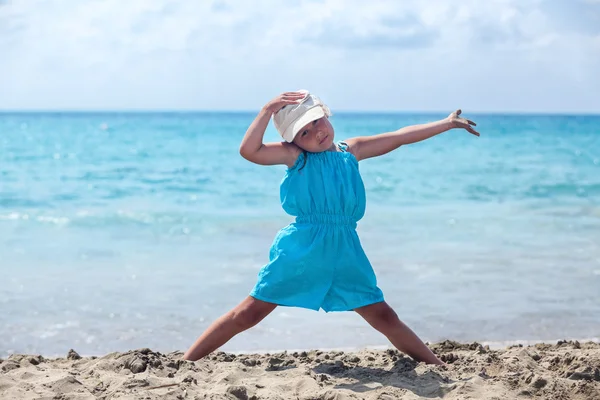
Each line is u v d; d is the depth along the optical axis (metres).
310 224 4.10
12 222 12.90
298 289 4.07
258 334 6.22
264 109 4.14
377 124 96.50
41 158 30.66
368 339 6.12
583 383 3.78
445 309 6.97
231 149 37.34
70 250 10.09
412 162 29.09
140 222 13.05
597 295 7.55
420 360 4.31
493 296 7.47
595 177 23.03
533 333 6.28
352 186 4.16
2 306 7.02
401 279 8.19
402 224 12.70
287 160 4.20
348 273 4.12
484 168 26.44
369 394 3.59
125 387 3.62
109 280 8.16
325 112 4.31
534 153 35.59
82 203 16.23
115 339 6.07
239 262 9.26
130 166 26.42
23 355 4.62
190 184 20.33
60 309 6.94
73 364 4.42
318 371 4.20
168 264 9.10
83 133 61.53
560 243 10.73
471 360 4.51
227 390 3.49
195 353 4.26
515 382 3.88
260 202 16.53
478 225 12.65
